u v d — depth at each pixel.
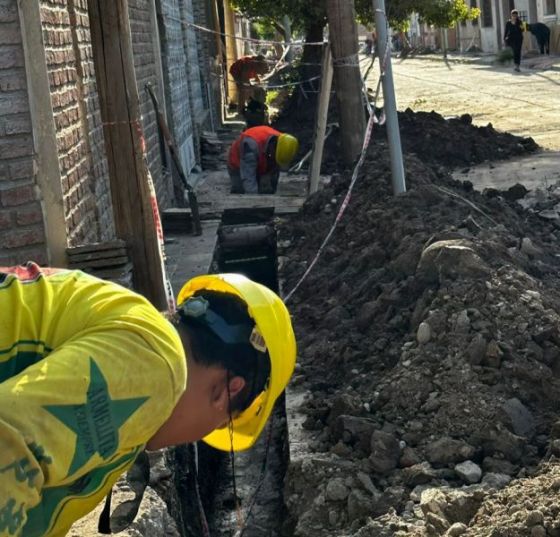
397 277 6.93
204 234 10.90
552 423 4.97
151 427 1.83
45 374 1.73
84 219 7.04
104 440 1.77
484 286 5.81
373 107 12.02
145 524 3.66
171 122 13.70
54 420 1.71
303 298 8.11
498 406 4.99
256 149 13.35
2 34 5.60
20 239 5.79
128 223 6.34
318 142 11.91
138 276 6.42
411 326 6.05
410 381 5.37
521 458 4.75
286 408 5.88
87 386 1.74
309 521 4.73
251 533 5.38
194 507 5.27
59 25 6.61
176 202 13.15
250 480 5.95
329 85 11.67
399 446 4.97
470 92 26.41
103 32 6.14
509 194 10.72
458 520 4.23
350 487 4.80
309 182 12.13
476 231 7.57
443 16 20.12
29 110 5.71
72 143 6.77
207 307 2.12
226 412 2.14
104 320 1.86
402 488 4.66
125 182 6.31
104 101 6.23
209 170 17.27
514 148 14.54
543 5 38.66
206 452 6.19
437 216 7.97
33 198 5.78
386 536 4.26
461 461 4.79
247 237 11.03
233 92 30.95
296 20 19.83
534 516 3.82
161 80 12.55
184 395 2.05
